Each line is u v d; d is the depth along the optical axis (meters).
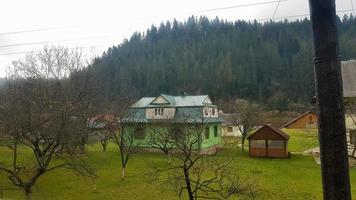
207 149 39.53
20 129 20.73
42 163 20.38
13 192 25.39
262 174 30.00
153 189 25.17
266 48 117.62
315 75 3.42
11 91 21.94
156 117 40.91
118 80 90.31
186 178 15.26
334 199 3.31
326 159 3.36
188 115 37.38
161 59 125.25
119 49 142.50
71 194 24.59
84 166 22.58
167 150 31.33
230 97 101.19
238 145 47.31
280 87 100.50
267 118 83.25
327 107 3.32
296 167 33.41
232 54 122.25
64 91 23.09
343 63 32.78
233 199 20.70
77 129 22.05
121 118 33.69
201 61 124.56
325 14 3.35
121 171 31.33
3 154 37.41
